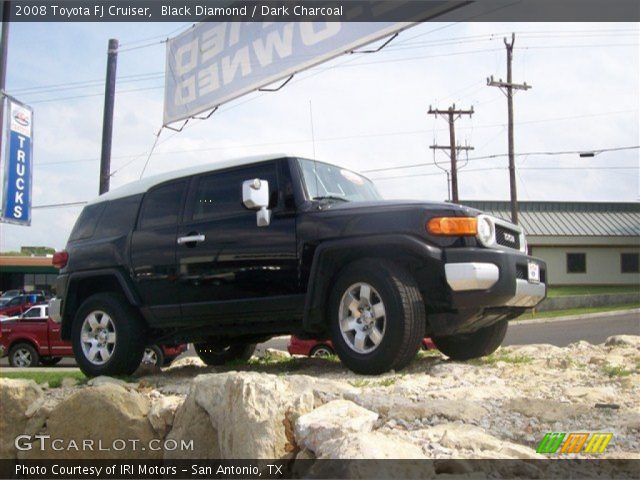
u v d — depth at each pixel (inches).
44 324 610.5
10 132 291.6
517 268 188.2
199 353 278.8
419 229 177.5
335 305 185.0
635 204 1422.2
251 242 201.9
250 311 201.6
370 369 176.4
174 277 216.5
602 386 159.0
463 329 197.0
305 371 208.5
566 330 704.4
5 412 175.2
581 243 1327.5
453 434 119.2
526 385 161.2
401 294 171.9
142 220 232.8
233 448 136.1
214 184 219.6
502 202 1398.9
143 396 169.6
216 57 473.1
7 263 1563.7
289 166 204.8
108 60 605.3
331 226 189.0
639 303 1072.2
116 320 224.1
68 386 205.8
